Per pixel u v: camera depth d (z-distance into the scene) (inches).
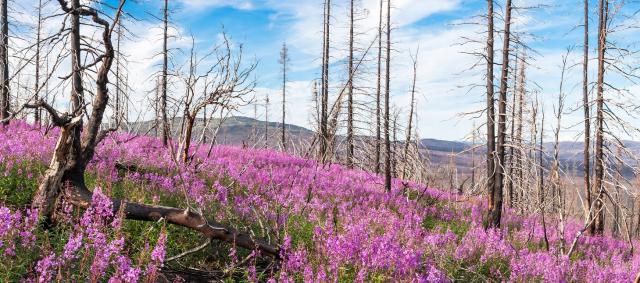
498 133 637.9
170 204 391.9
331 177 785.6
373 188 754.8
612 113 764.6
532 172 637.3
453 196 817.5
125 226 299.9
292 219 402.3
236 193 506.3
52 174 307.1
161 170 535.2
